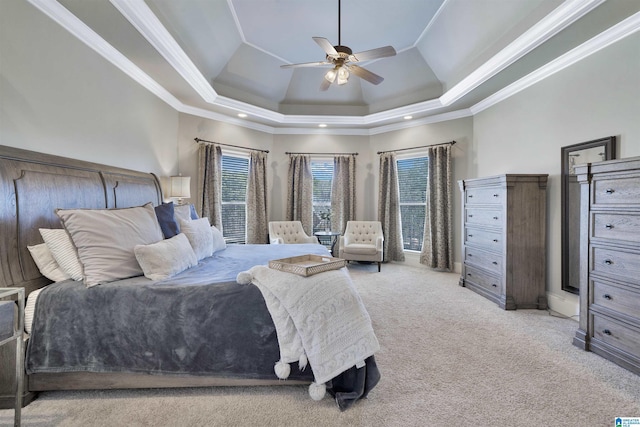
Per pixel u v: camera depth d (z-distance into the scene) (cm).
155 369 173
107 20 253
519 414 160
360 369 171
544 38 276
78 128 262
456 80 437
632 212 203
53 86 236
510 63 325
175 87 394
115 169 296
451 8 350
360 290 397
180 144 456
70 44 252
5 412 162
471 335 259
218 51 411
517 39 296
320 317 169
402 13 365
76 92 259
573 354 226
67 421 154
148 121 374
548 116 337
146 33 274
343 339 170
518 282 329
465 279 412
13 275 181
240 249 343
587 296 234
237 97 495
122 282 184
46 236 189
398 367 207
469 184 398
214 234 326
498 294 342
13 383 163
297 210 588
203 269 230
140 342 173
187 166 466
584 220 238
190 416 159
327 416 159
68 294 173
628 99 255
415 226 562
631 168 203
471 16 343
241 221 555
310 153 600
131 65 327
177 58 323
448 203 500
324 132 603
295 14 364
